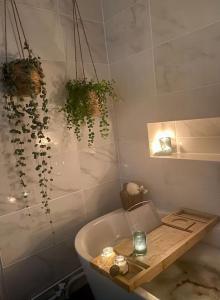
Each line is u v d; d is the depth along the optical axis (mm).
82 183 2014
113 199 2248
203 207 1789
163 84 1832
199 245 1820
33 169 1723
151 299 1110
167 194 1985
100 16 2105
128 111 2107
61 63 1855
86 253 1507
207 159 1705
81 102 1822
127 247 1487
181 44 1684
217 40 1518
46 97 1776
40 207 1771
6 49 1581
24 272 1717
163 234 1588
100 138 2133
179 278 1580
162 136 2070
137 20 1896
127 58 2018
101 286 1396
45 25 1763
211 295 1436
